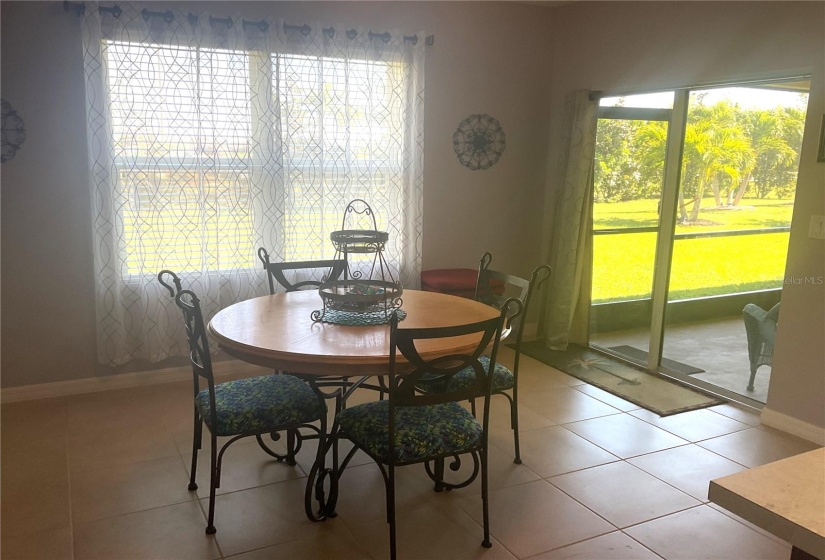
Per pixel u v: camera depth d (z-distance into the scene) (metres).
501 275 3.10
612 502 2.52
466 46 4.37
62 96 3.35
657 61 3.89
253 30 3.62
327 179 3.97
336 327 2.45
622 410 3.49
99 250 3.46
